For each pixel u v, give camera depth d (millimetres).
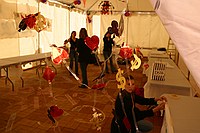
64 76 4992
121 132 1422
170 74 3020
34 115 2668
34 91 3619
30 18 1492
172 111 1336
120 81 1228
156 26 8891
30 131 2264
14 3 4785
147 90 2564
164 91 2502
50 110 1488
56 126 2270
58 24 6816
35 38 5438
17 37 5016
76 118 2627
